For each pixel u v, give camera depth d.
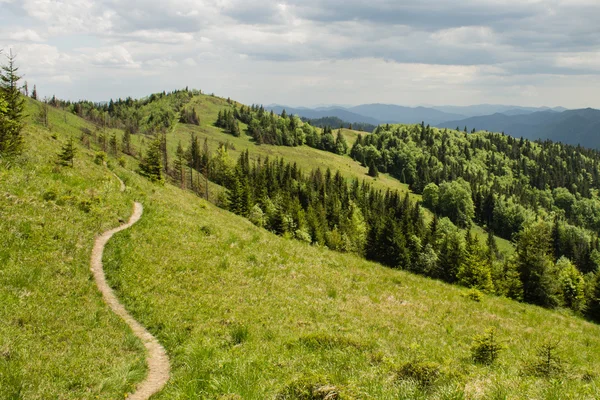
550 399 8.27
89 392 9.70
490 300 27.91
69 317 13.69
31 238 18.30
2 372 9.30
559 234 171.25
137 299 16.91
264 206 122.62
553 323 24.67
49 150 33.47
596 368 15.34
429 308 21.95
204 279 20.42
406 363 10.41
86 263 18.92
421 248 96.31
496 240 190.25
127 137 153.50
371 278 26.64
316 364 11.59
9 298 13.41
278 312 17.81
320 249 33.88
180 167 127.62
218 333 14.69
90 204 25.03
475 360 13.68
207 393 9.47
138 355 12.59
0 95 29.08
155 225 26.36
